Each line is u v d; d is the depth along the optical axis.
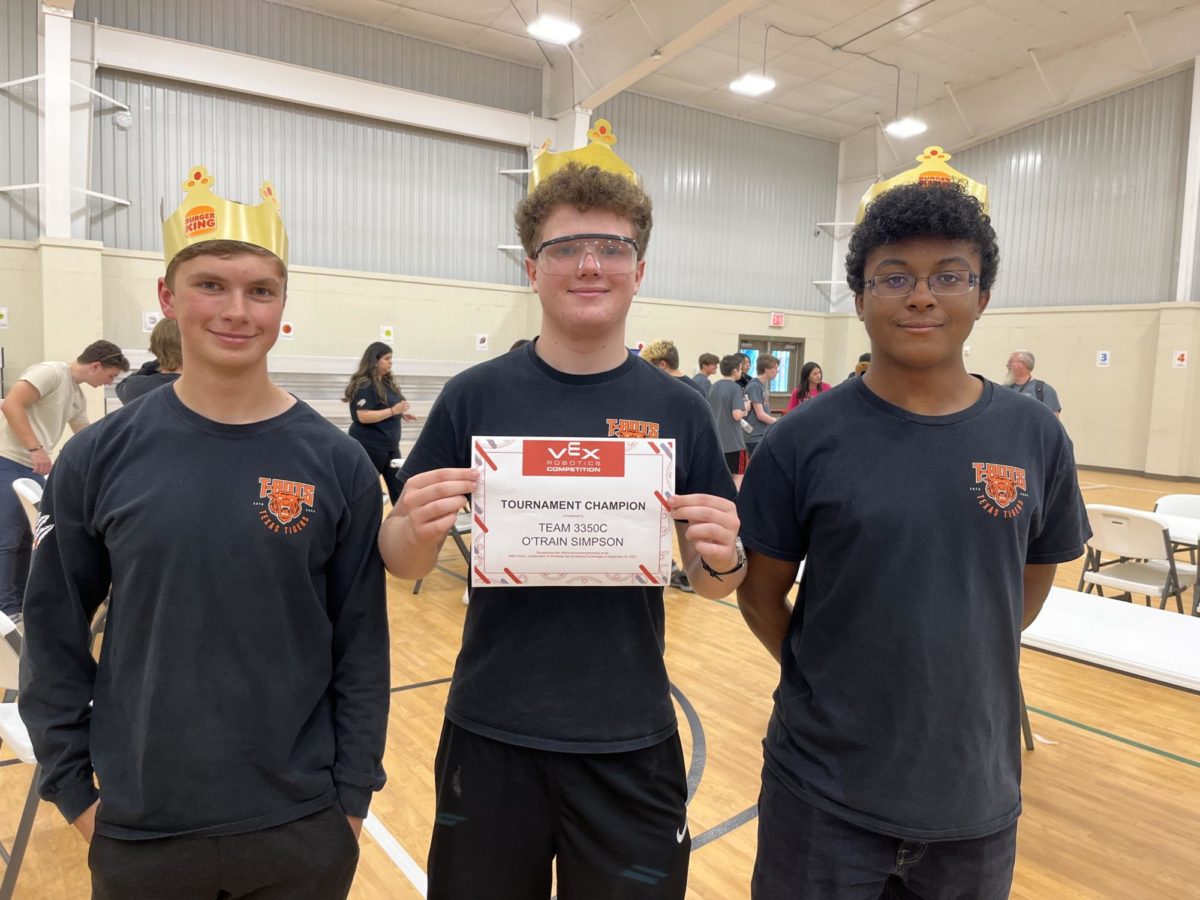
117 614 0.96
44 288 6.43
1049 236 9.64
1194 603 3.34
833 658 1.02
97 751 0.95
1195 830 2.05
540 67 9.07
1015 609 1.00
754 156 10.92
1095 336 9.23
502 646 1.05
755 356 11.21
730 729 2.57
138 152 7.04
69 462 0.98
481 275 9.03
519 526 0.98
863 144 11.38
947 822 0.95
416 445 1.13
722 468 1.13
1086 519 1.12
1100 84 8.74
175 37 7.07
